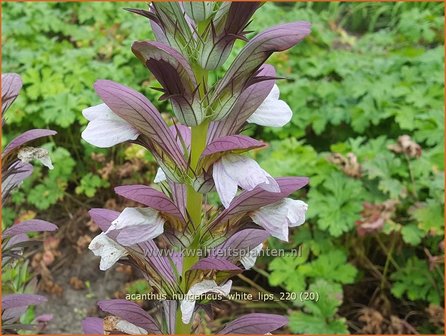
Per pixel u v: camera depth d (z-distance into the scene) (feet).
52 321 1.42
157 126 0.60
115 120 0.60
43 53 2.06
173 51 0.54
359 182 1.46
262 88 0.61
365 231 1.34
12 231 0.79
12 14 2.34
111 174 1.73
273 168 1.49
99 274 1.57
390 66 1.94
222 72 1.84
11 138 1.82
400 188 1.41
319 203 1.43
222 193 0.55
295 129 1.77
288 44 0.55
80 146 1.87
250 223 0.64
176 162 0.62
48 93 1.82
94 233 1.69
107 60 2.17
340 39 2.49
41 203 1.64
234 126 0.62
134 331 0.70
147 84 1.86
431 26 2.36
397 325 1.34
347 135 1.84
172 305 0.68
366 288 1.50
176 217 0.61
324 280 1.33
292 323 1.27
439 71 1.86
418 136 1.64
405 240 1.33
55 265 1.60
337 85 1.86
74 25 2.37
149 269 0.68
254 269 1.51
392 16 2.81
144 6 2.39
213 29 0.56
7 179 0.79
